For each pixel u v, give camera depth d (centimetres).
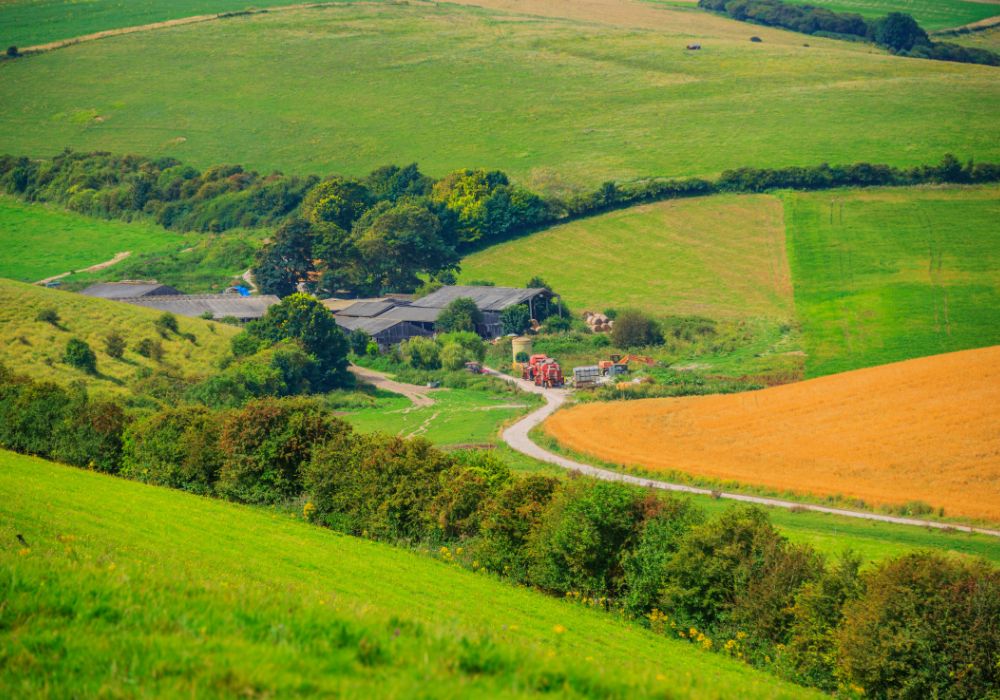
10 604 2058
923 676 4056
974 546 6925
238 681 1642
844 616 4419
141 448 7362
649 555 5138
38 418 7869
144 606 2100
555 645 3812
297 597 2472
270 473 6825
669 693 1886
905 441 9475
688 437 10819
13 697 1612
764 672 4397
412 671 1770
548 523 5478
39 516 4853
